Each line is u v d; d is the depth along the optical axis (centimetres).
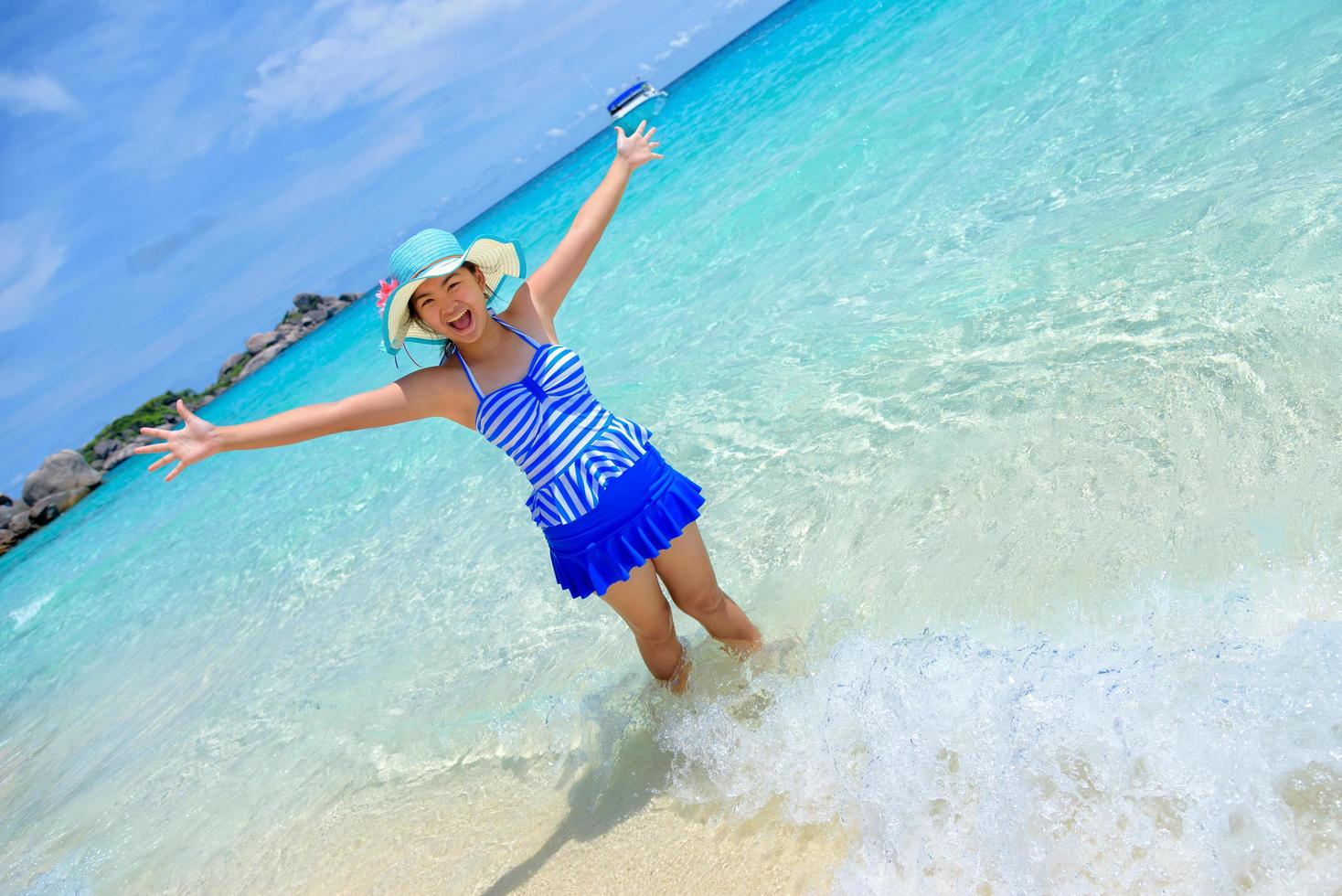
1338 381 291
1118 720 208
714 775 273
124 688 617
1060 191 547
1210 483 282
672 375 608
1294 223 378
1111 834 190
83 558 1295
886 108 930
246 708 484
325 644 515
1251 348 327
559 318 919
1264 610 227
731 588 369
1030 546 297
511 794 318
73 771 518
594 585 276
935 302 501
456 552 547
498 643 427
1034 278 464
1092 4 877
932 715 236
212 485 1211
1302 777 181
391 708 411
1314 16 574
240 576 718
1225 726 195
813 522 381
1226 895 170
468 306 270
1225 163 465
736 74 2164
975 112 771
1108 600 256
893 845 216
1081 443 332
